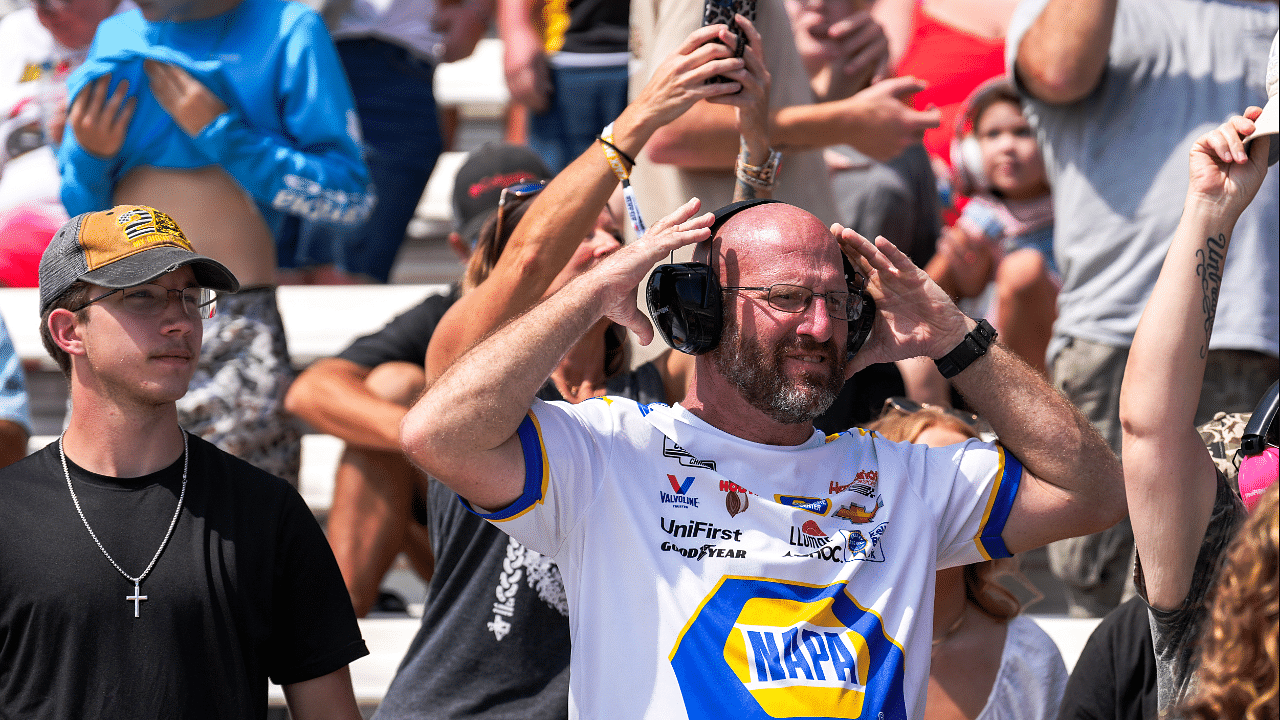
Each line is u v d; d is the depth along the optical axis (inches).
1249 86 357.7
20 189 466.6
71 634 208.8
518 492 200.1
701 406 215.6
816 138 316.5
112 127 364.2
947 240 475.2
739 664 192.9
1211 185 204.8
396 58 521.3
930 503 217.2
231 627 216.1
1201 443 204.5
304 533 230.4
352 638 231.3
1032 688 268.8
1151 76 360.8
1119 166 362.6
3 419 319.9
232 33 373.1
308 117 376.5
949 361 220.1
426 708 257.3
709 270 204.7
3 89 466.0
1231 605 149.1
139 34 373.1
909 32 556.1
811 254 205.2
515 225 289.3
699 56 255.1
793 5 392.5
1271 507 147.8
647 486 204.2
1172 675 208.1
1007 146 466.9
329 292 477.4
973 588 269.7
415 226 604.1
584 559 203.6
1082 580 361.1
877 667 198.8
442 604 268.1
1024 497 219.6
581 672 201.5
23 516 214.4
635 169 334.6
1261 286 342.0
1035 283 451.8
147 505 219.0
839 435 222.2
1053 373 382.9
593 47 512.7
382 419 340.8
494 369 192.5
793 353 202.7
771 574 198.8
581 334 198.4
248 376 355.3
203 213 367.6
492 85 673.6
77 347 221.6
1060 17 354.9
